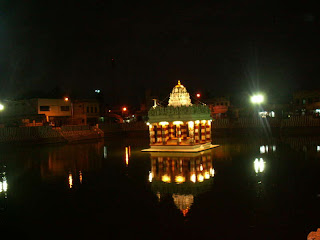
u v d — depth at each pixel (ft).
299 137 131.34
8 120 181.06
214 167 64.34
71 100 199.93
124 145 124.98
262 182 49.52
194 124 99.35
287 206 37.27
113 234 30.89
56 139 147.54
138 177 57.11
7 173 66.59
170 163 71.82
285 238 28.50
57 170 68.13
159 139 102.27
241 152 87.15
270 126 169.48
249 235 29.37
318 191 43.34
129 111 258.37
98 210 38.50
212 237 29.19
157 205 39.29
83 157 88.94
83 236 30.71
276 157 75.10
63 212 38.22
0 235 31.58
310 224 31.55
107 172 63.52
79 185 52.39
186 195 43.14
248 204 38.45
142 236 30.07
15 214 38.01
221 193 43.65
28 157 92.73
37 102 177.37
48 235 31.30
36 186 52.90
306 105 193.47
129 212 37.19
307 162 66.44
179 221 33.47
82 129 167.73
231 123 180.04
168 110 98.68
